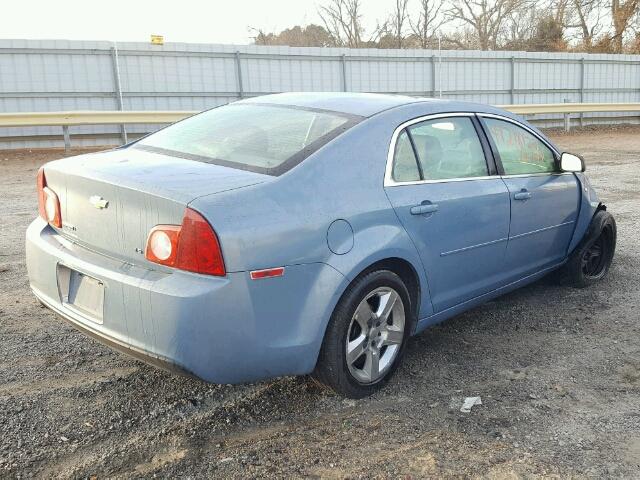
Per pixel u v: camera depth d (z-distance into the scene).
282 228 2.93
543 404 3.47
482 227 4.07
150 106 17.50
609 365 3.98
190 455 2.93
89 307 3.15
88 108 16.69
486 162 4.26
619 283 5.61
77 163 3.43
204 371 2.82
